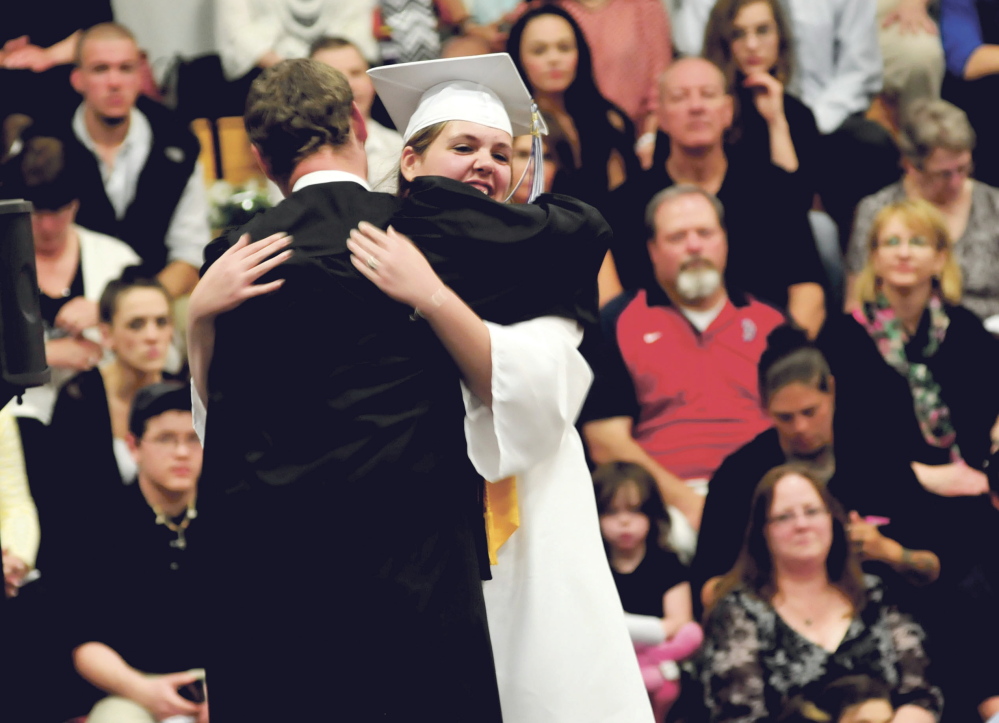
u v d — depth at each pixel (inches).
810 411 650.2
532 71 668.1
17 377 289.1
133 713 586.2
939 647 633.0
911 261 673.6
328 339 241.6
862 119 687.7
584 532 275.6
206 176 662.5
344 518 243.1
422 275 239.8
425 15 664.4
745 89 678.5
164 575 604.7
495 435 252.7
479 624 251.9
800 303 668.7
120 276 641.6
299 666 247.8
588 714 268.1
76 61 649.6
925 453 661.3
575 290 263.0
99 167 647.1
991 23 703.1
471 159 280.4
